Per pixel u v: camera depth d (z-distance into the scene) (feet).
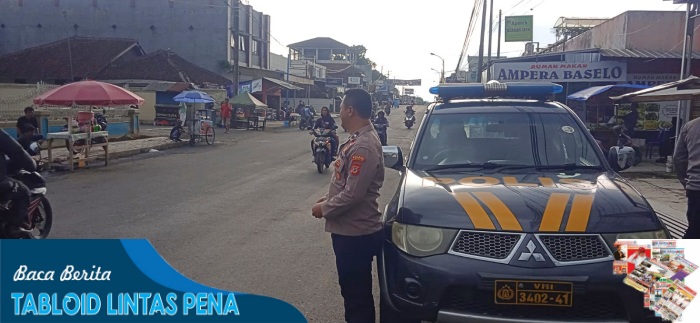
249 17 145.07
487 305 11.51
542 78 74.38
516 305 11.33
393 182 41.37
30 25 138.10
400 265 12.36
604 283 11.19
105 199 32.30
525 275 11.24
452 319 11.53
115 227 25.17
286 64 186.39
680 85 43.70
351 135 12.69
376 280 18.74
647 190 35.78
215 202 31.78
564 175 14.82
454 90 18.54
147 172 44.60
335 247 12.70
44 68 114.52
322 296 16.99
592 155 16.06
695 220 17.17
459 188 13.51
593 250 11.51
